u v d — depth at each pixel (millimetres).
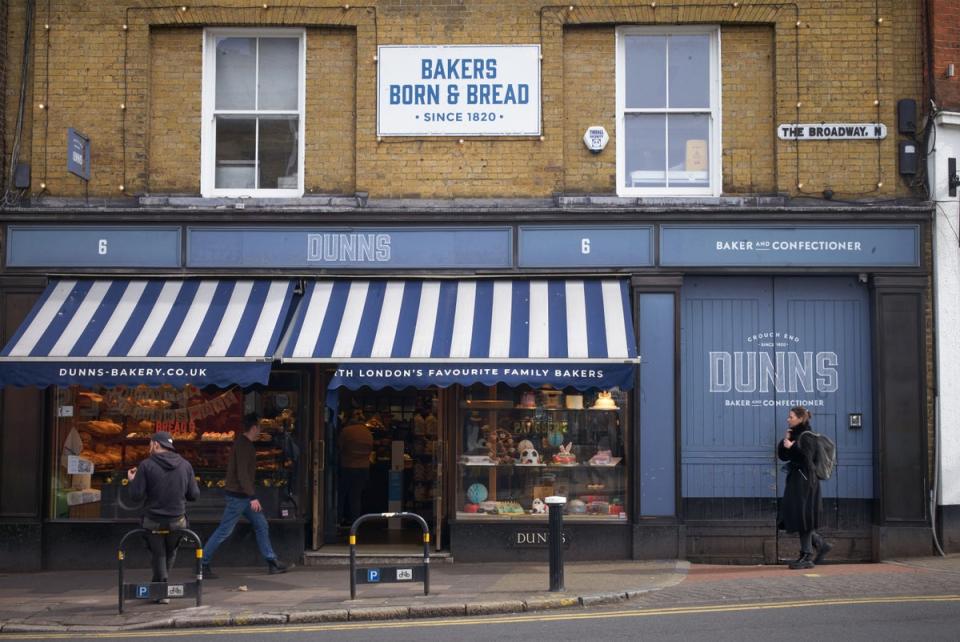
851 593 10164
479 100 12969
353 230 12828
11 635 9273
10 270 12773
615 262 12664
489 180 12938
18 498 12594
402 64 13008
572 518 12633
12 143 13031
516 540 12617
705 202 12758
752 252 12633
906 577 10977
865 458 12695
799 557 12336
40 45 13094
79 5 13102
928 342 12586
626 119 13219
